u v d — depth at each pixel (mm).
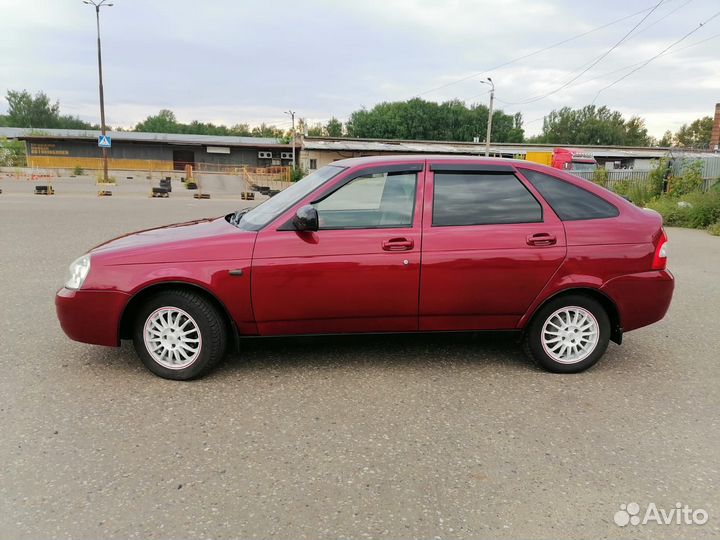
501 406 3586
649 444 3146
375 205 3943
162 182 31344
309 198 3896
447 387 3863
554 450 3055
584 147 52312
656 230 4125
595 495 2654
